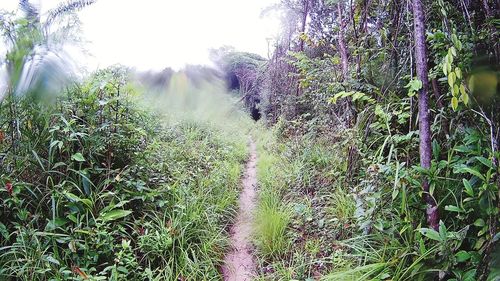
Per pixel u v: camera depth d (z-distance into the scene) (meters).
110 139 2.99
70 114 2.88
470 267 1.83
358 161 3.47
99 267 2.46
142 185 3.07
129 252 2.57
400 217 2.34
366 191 2.57
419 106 2.18
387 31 3.26
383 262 2.28
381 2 3.50
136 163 3.27
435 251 1.93
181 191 3.50
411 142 2.59
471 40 2.19
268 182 4.79
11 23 2.21
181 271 2.64
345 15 4.27
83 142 2.89
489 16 2.11
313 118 6.50
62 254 2.39
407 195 2.30
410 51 2.65
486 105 2.02
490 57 2.07
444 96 2.40
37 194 2.57
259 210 3.90
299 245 3.17
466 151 2.01
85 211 2.60
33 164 2.64
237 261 3.16
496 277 1.60
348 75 3.81
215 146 6.42
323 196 3.73
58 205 2.52
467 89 1.98
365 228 2.61
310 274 2.74
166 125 5.43
